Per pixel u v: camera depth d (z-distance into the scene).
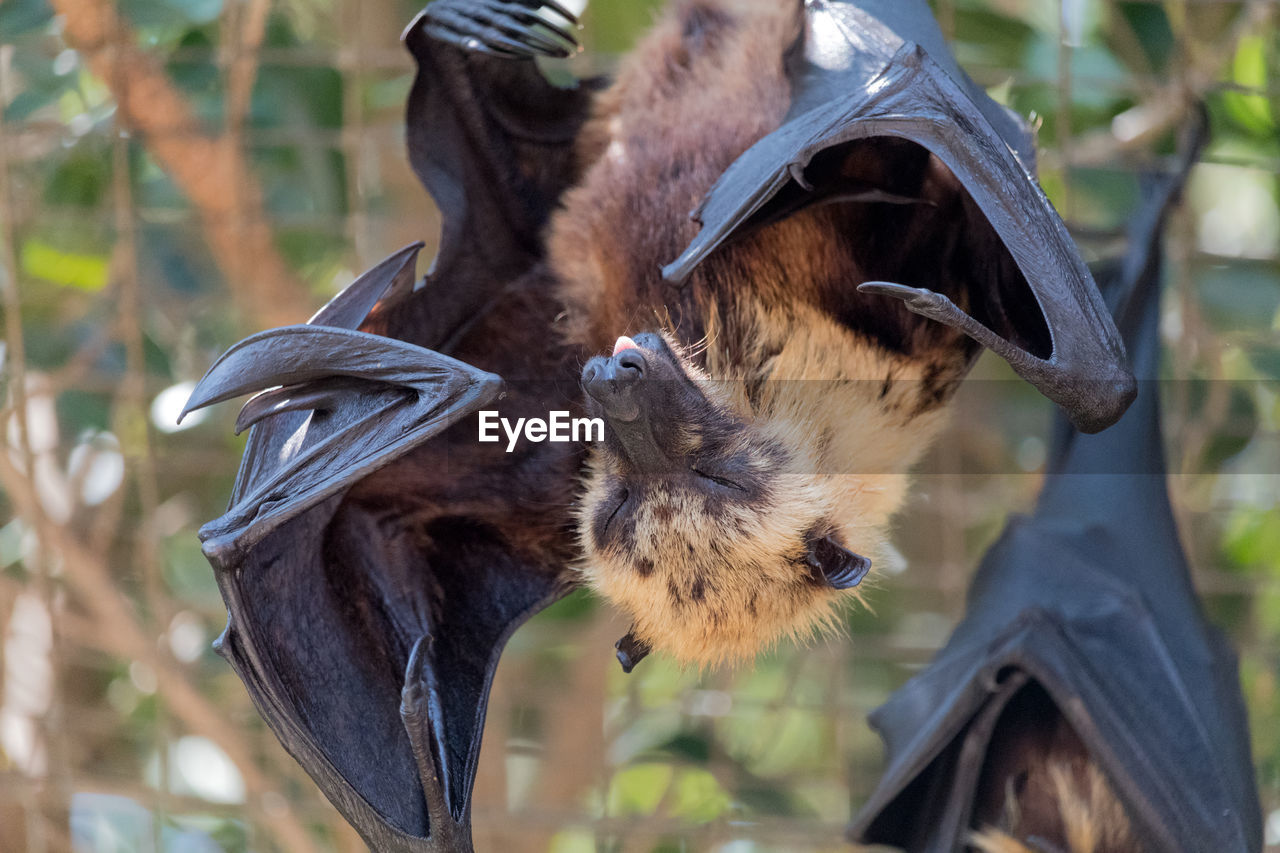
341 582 0.87
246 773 1.00
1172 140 1.00
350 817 0.85
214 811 1.00
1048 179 1.01
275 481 0.84
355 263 0.98
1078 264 0.83
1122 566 0.94
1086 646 0.92
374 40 1.01
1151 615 0.93
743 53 0.88
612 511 0.85
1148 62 1.00
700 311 0.86
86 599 1.01
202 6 0.98
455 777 0.85
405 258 0.87
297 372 0.84
